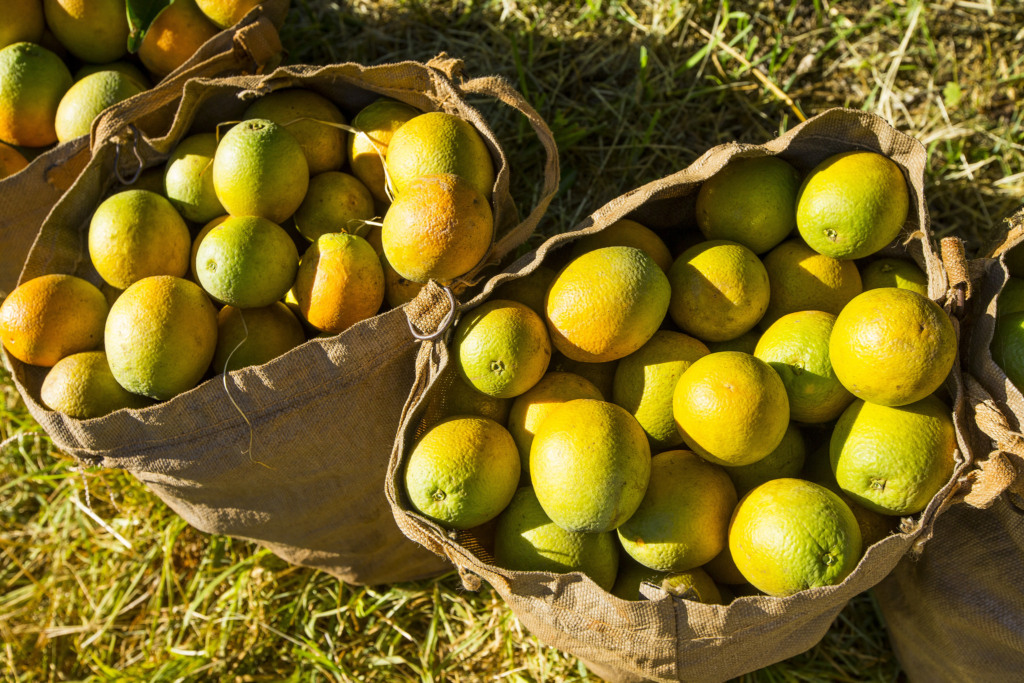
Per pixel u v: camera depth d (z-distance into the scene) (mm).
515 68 2912
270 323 1926
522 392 1823
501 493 1722
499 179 1919
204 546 2838
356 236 1901
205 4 2234
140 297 1766
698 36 2924
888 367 1600
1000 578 1909
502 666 2535
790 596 1547
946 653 2113
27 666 2781
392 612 2602
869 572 1602
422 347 1823
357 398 1853
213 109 2201
